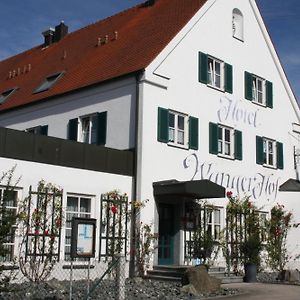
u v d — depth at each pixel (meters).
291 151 26.66
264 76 25.55
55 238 16.62
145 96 19.30
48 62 28.80
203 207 21.05
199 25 22.03
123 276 10.98
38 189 16.27
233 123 23.19
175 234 20.22
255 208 23.09
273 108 25.81
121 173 18.77
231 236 21.77
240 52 24.19
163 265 19.44
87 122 21.47
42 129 23.08
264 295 14.72
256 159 24.22
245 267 19.48
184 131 20.92
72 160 17.33
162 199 19.62
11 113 25.02
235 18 24.70
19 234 15.62
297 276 19.58
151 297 13.77
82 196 17.62
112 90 20.38
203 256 20.27
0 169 15.39
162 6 25.11
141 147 18.95
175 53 20.69
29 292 13.65
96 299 12.82
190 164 20.77
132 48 22.02
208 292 15.20
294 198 24.92
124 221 18.67
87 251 11.56
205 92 21.88
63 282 15.98
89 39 27.81
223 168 22.36
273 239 23.56
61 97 22.38
